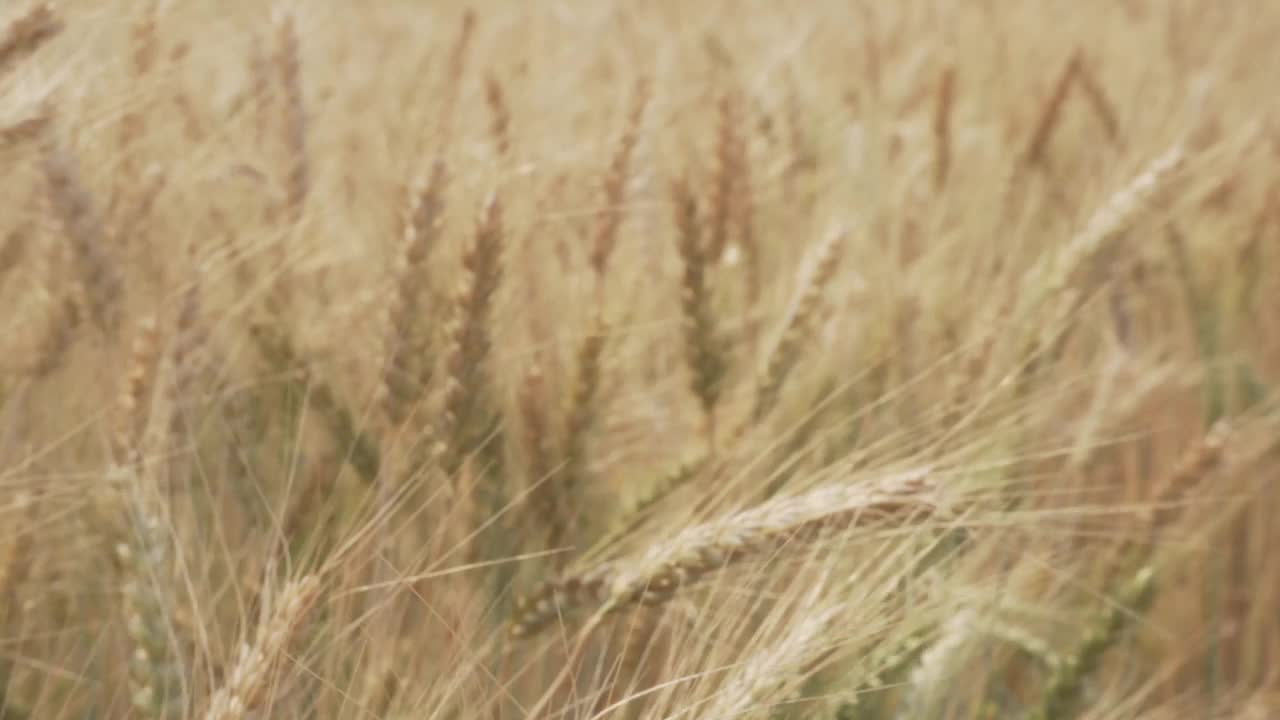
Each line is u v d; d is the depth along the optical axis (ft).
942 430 4.19
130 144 4.36
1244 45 7.49
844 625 3.79
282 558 4.07
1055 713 4.20
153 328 4.00
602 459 4.42
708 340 4.25
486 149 4.51
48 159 4.15
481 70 4.99
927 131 5.37
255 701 3.57
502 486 4.12
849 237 4.85
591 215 4.47
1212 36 7.56
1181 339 5.13
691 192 4.26
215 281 4.31
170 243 4.43
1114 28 7.50
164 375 4.03
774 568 4.03
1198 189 5.08
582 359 4.15
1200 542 4.55
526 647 4.07
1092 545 4.36
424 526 4.17
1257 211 5.16
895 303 4.64
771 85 5.58
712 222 4.47
